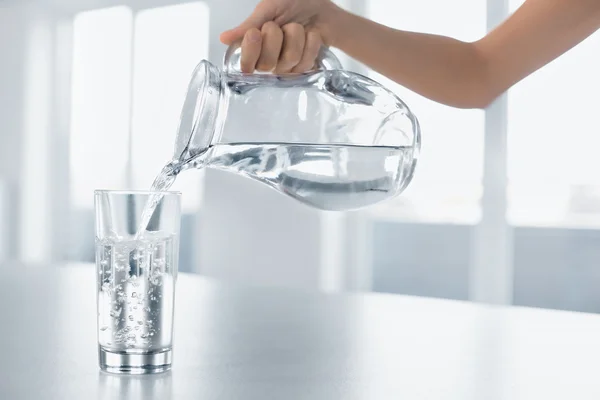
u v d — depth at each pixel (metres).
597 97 3.22
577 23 0.99
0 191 4.86
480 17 3.42
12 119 4.84
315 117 0.75
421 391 0.55
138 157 4.37
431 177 3.66
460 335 0.80
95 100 4.53
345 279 3.82
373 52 0.96
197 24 4.14
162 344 0.61
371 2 3.70
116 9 4.44
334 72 0.76
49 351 0.68
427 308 1.01
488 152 3.39
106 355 0.60
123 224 0.60
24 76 4.78
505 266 3.36
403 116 0.77
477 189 3.54
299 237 3.85
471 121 3.52
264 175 0.77
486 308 1.03
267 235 3.93
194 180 4.14
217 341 0.75
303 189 0.78
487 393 0.55
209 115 0.68
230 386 0.56
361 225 3.83
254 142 0.74
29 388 0.54
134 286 0.60
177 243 0.63
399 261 5.91
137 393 0.53
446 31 3.51
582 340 0.78
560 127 3.29
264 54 0.77
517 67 1.03
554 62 3.29
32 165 4.77
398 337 0.78
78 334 0.77
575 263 5.56
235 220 4.02
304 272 3.84
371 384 0.57
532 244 5.71
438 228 5.77
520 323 0.89
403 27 3.62
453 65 1.01
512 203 3.41
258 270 3.96
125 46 4.41
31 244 4.79
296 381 0.57
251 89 0.74
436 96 1.04
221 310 0.97
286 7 0.82
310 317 0.91
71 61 4.61
